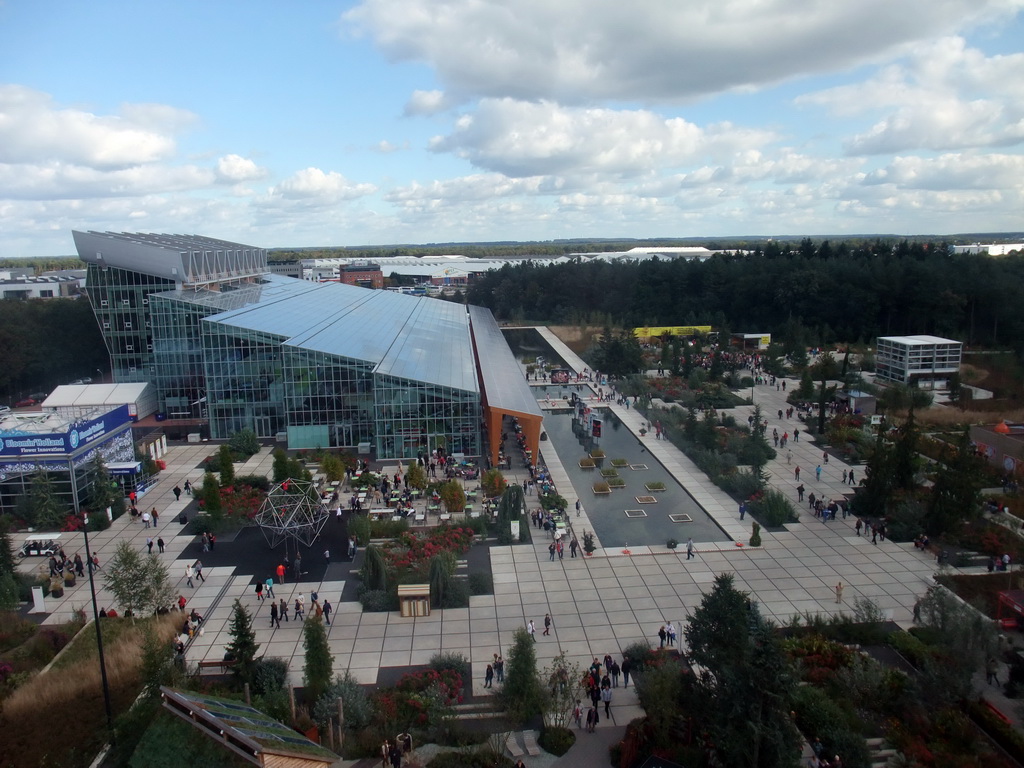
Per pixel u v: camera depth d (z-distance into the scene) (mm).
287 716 33531
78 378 125250
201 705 26719
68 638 41969
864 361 122000
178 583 48812
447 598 45375
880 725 33281
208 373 81438
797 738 28953
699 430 78688
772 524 57469
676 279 179500
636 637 41312
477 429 75188
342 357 77438
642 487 67562
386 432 74688
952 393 97688
